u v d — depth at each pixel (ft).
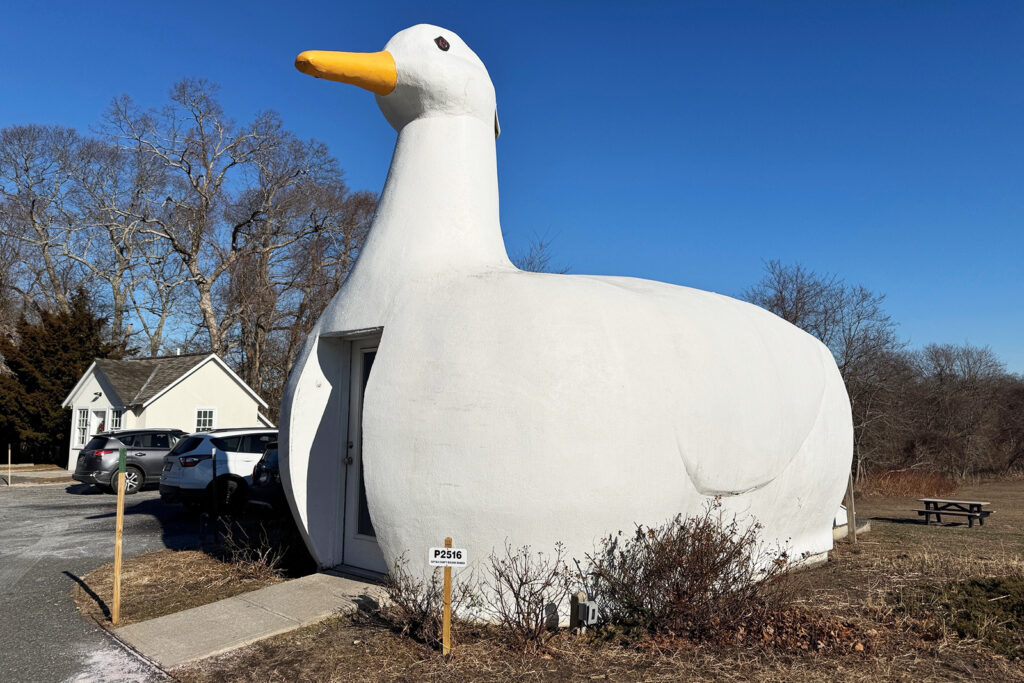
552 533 16.39
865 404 77.00
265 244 99.55
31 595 21.50
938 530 37.01
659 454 17.26
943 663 15.23
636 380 17.33
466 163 21.17
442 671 14.37
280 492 35.12
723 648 15.71
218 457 39.01
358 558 21.29
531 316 17.35
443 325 18.03
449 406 17.12
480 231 20.79
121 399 65.16
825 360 26.27
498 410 16.66
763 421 20.52
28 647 16.53
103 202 103.55
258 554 24.32
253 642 16.14
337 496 21.80
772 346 22.79
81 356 81.05
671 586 16.08
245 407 74.95
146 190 104.63
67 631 17.67
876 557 26.94
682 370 18.30
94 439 52.75
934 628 17.25
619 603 16.84
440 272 19.48
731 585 16.63
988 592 20.63
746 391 20.06
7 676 14.74
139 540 30.89
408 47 21.24
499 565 16.43
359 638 16.25
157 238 103.91
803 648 15.79
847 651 15.71
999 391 109.29
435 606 16.39
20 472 72.33
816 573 23.49
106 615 18.89
